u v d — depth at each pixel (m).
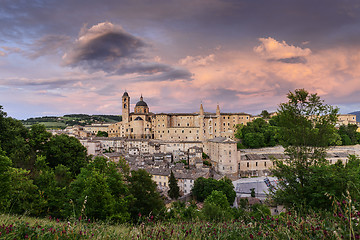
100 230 9.29
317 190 22.25
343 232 6.44
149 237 8.31
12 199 27.36
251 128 130.50
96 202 27.27
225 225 10.27
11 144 52.88
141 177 38.97
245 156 112.50
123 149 148.50
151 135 167.25
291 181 26.34
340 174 21.88
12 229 8.30
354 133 135.25
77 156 68.38
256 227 8.93
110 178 35.88
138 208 35.69
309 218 8.57
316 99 27.72
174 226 9.98
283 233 7.57
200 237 8.58
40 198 30.67
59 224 10.09
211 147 125.56
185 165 114.38
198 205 71.06
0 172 26.88
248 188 81.88
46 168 46.31
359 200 9.09
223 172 106.06
